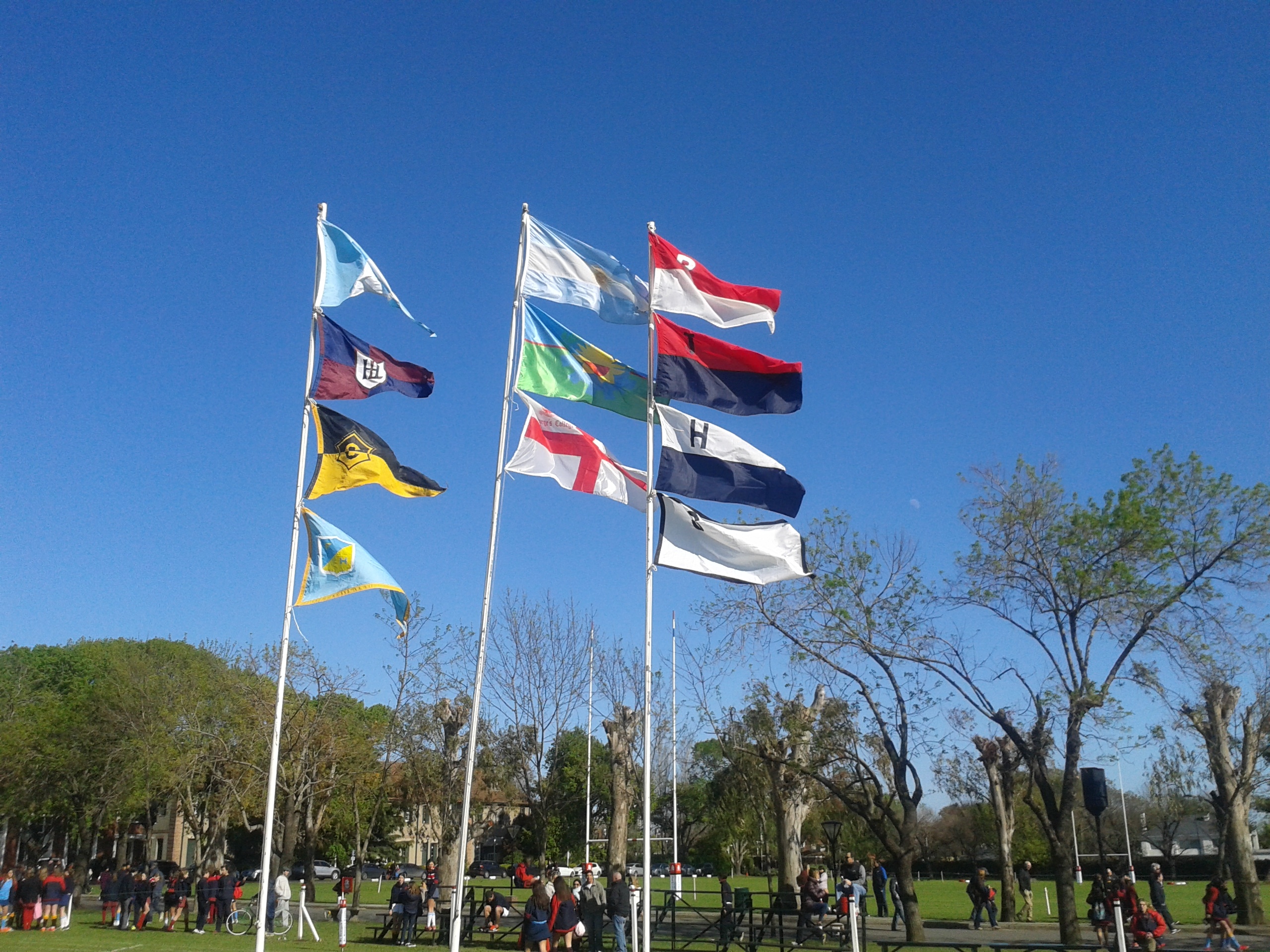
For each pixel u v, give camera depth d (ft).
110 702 151.84
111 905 108.99
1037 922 114.93
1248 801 111.45
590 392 56.75
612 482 56.39
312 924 91.15
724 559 54.85
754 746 101.19
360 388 58.44
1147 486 87.35
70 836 181.98
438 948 84.48
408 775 133.49
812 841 230.48
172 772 141.08
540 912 73.36
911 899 85.40
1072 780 84.69
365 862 235.40
